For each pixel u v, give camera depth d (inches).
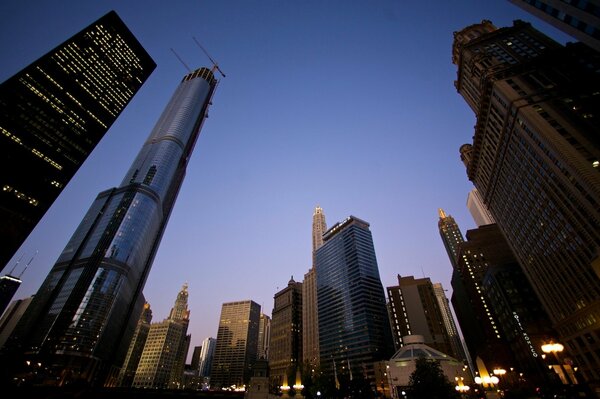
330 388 4407.0
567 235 3284.9
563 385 2518.5
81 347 6318.9
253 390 1813.5
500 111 3983.8
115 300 7224.4
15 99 4601.4
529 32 4579.2
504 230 4874.5
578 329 3385.8
